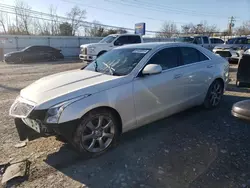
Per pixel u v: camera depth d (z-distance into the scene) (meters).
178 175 2.55
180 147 3.19
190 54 4.33
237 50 12.62
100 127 2.97
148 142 3.35
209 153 3.02
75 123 2.68
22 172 2.60
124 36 12.96
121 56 3.84
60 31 44.62
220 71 4.80
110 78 3.16
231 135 3.57
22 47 23.11
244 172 2.59
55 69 12.87
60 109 2.60
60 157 2.96
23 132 3.01
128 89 3.13
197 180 2.46
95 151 2.95
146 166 2.74
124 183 2.43
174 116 4.43
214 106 4.89
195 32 49.66
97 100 2.82
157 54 3.68
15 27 42.16
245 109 1.74
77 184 2.42
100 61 4.02
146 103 3.39
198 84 4.31
